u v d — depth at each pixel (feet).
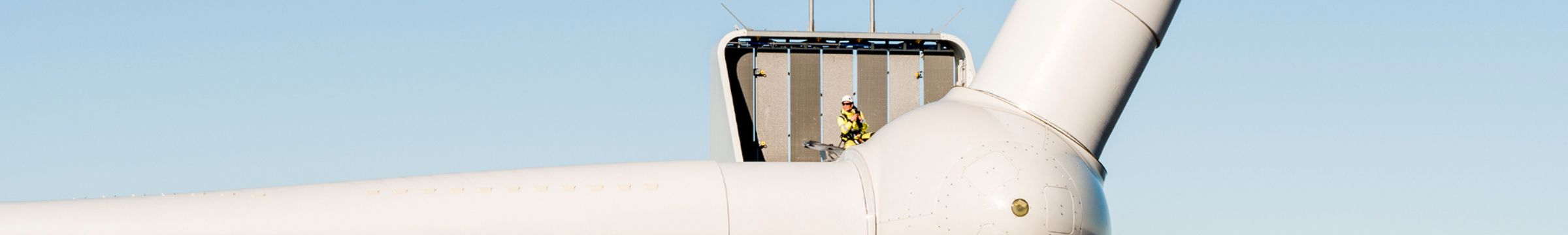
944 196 48.93
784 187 50.47
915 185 49.62
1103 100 54.13
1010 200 48.19
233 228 46.73
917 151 50.60
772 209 49.80
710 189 49.88
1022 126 51.83
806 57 68.64
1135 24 54.44
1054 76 53.72
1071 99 53.52
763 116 68.03
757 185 50.39
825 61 68.90
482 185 49.21
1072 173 50.24
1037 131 51.93
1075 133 53.31
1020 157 49.65
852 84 68.95
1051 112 53.21
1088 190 50.16
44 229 45.83
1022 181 48.73
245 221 46.93
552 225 48.39
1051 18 54.54
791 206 49.93
